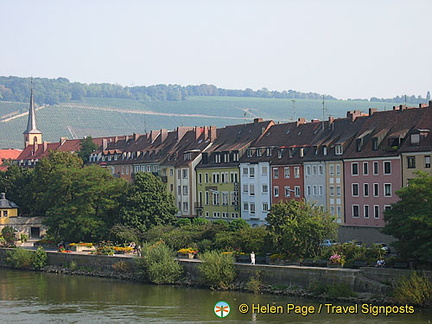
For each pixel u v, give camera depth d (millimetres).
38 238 188000
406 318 88250
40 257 145750
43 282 128875
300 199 149375
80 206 156125
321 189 144250
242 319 92938
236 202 165750
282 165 153500
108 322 94125
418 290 91062
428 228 94188
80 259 139875
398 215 98938
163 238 136000
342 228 136625
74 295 114188
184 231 137375
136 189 153125
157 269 119938
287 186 152875
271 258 112625
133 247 142625
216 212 172375
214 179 173125
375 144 132625
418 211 96500
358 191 135625
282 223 113875
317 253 110500
